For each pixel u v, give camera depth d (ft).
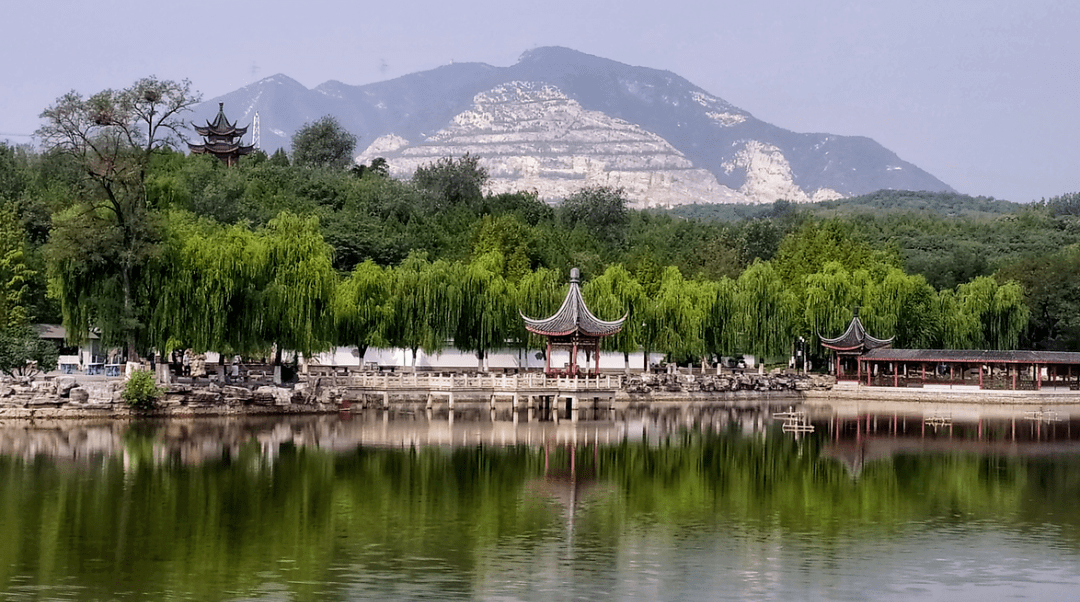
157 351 336.29
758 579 161.17
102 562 163.94
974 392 461.37
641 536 186.50
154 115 317.63
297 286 333.83
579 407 399.85
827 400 472.03
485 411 371.35
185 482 223.92
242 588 152.56
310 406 339.57
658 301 468.34
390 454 265.95
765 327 482.69
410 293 396.16
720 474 249.34
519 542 180.75
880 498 222.69
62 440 270.67
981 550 179.32
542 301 426.51
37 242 442.50
